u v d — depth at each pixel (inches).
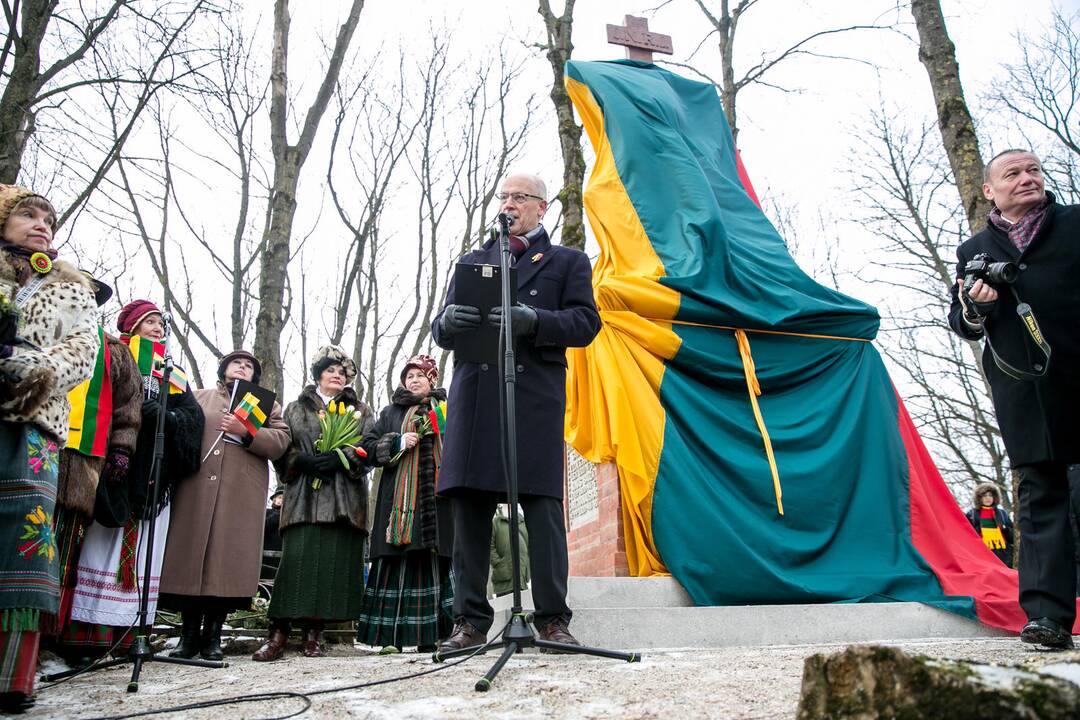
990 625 200.2
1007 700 58.3
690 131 277.7
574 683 105.6
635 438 215.2
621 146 259.8
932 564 216.4
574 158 399.5
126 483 168.2
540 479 142.3
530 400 145.6
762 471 218.4
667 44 304.2
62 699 119.7
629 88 267.7
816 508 219.0
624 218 250.5
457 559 148.3
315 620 211.3
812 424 229.3
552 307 152.1
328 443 211.5
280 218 388.5
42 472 110.2
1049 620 133.3
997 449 801.6
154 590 179.6
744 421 225.6
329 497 209.0
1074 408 135.0
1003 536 387.2
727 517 211.3
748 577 202.1
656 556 208.2
